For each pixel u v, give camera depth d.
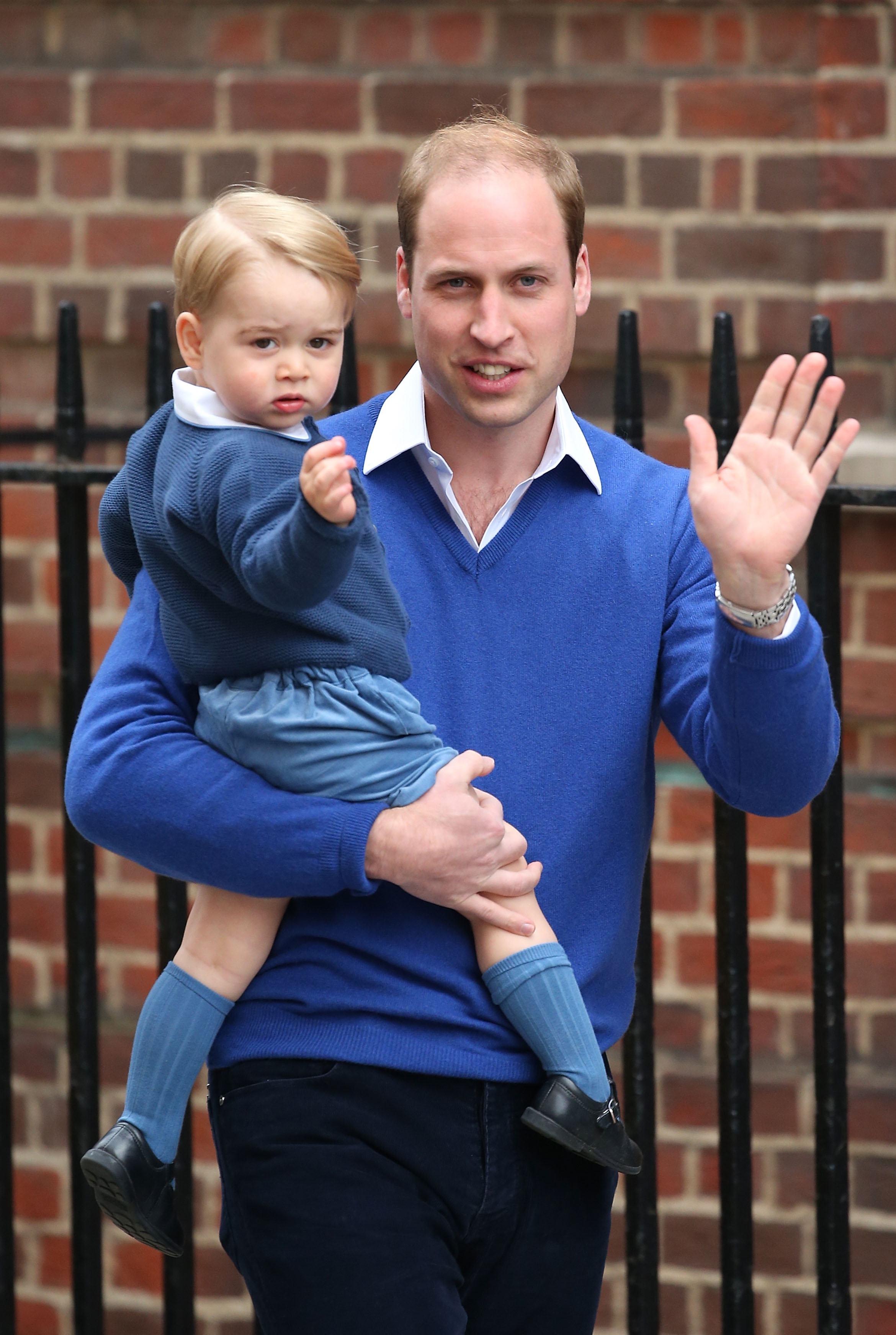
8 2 13.00
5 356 13.35
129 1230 7.11
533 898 6.84
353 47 12.51
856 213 11.84
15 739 13.42
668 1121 12.33
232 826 6.53
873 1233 11.94
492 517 7.34
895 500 8.39
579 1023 6.67
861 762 12.07
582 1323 7.10
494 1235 6.82
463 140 6.94
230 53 12.71
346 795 6.55
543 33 12.20
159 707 7.01
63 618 9.70
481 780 6.96
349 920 6.82
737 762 6.52
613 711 7.04
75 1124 10.04
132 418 13.06
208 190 12.77
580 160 12.19
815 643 6.32
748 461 6.22
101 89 12.85
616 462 7.45
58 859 13.09
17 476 9.55
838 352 11.97
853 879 11.97
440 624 7.10
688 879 12.29
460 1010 6.75
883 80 11.73
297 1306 6.52
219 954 6.91
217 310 6.42
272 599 6.04
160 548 6.72
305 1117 6.68
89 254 12.98
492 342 6.74
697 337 12.13
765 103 11.89
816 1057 9.05
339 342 6.64
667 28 12.02
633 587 7.12
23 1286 13.38
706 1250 12.33
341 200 12.55
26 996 13.22
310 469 5.76
